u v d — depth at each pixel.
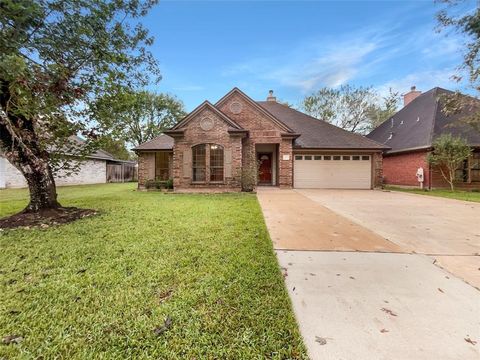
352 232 5.04
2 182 15.64
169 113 35.25
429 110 16.92
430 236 4.77
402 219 6.29
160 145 16.36
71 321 2.14
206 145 13.19
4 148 5.98
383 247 4.12
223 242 4.27
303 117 18.59
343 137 16.30
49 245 4.12
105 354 1.80
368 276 3.05
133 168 29.97
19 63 3.82
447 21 9.62
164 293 2.60
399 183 17.48
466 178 14.84
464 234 4.91
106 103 6.41
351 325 2.12
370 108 27.20
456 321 2.18
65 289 2.67
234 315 2.24
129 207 7.91
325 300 2.51
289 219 6.25
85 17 5.43
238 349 1.85
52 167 6.85
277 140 14.75
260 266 3.27
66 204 8.51
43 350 1.83
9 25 4.48
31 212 6.23
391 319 2.21
